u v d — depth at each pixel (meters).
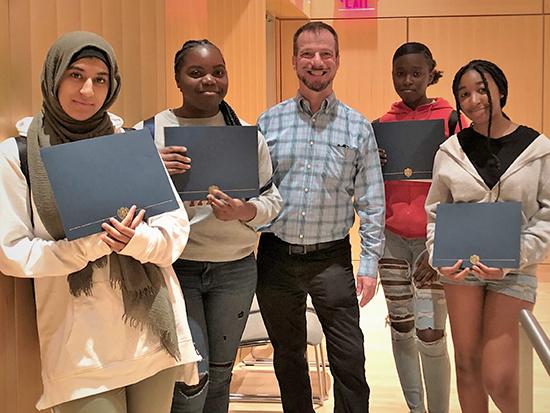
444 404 3.30
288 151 2.84
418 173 3.17
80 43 1.80
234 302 2.57
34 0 2.28
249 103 5.26
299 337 2.97
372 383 4.16
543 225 2.52
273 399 3.96
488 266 2.53
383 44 7.66
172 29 3.54
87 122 1.89
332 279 2.83
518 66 7.53
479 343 2.70
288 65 7.78
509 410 2.59
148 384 1.95
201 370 2.45
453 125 3.29
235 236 2.55
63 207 1.77
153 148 1.92
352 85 7.73
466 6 7.53
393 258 3.31
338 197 2.85
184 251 2.50
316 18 7.73
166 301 1.93
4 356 2.04
